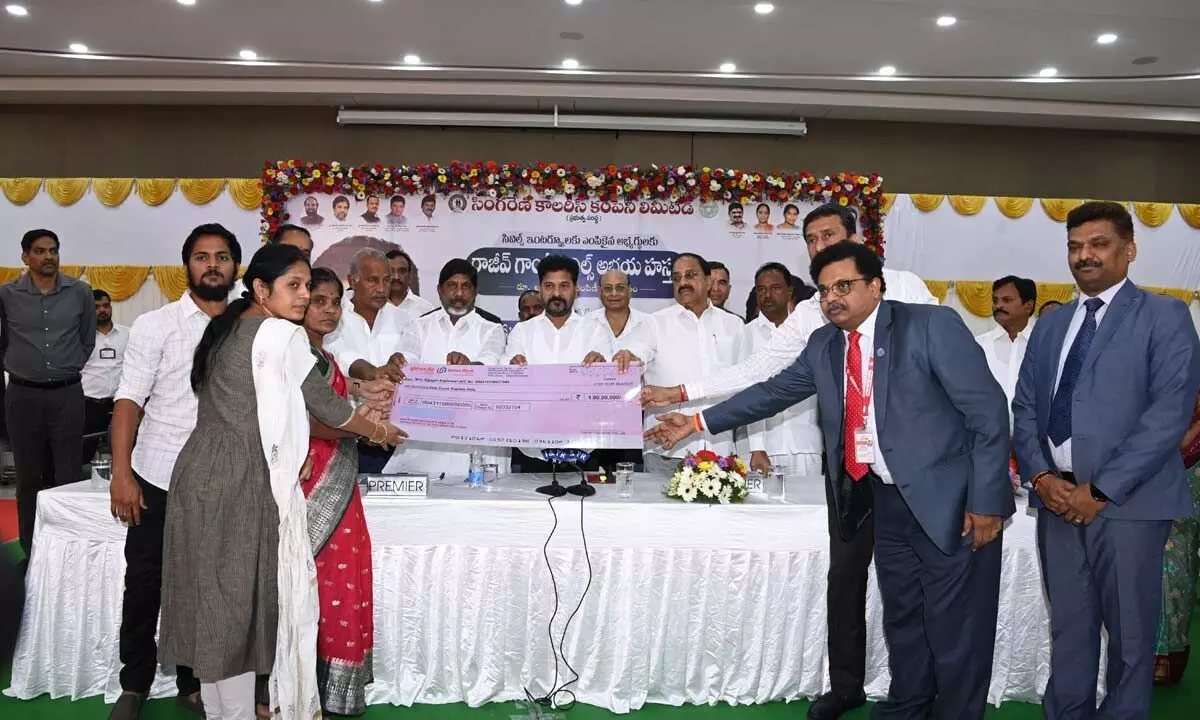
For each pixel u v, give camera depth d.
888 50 5.68
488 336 4.56
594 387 3.13
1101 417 2.37
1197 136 7.36
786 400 2.88
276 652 2.20
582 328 4.36
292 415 2.20
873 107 6.76
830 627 2.88
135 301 6.27
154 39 5.66
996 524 2.32
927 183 7.27
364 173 6.00
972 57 5.79
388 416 3.09
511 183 6.05
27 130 7.02
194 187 6.29
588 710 2.86
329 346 4.47
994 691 3.02
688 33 5.44
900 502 2.53
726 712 2.89
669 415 3.03
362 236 6.09
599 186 6.01
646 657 2.90
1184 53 5.62
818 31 5.36
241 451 2.16
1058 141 7.34
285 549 2.17
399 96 6.63
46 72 6.38
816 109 6.85
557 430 3.07
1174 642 3.22
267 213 5.99
